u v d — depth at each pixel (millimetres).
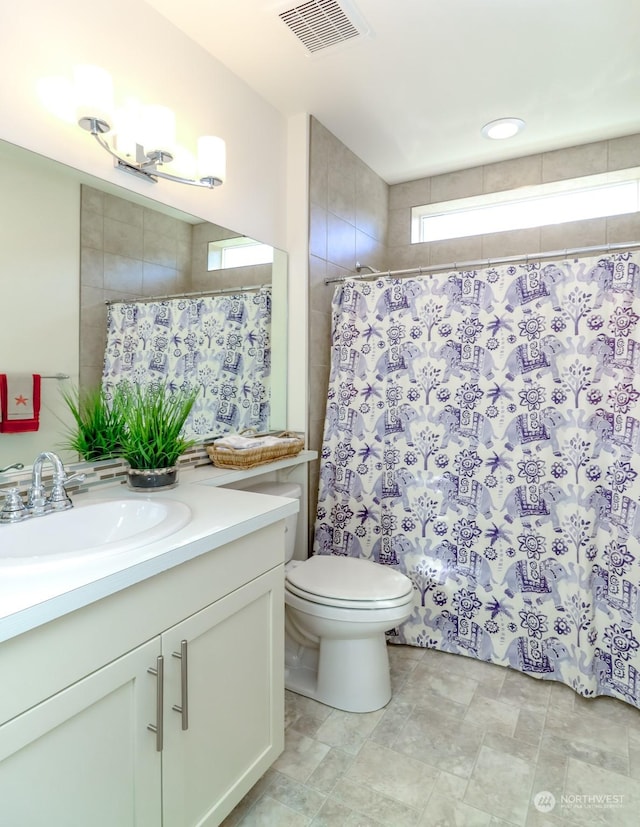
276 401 2219
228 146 1910
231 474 1722
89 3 1380
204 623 1093
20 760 754
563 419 1852
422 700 1779
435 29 1669
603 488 1786
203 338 1839
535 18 1624
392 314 2176
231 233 1945
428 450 2094
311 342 2258
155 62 1586
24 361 1274
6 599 743
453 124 2303
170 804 1024
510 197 2709
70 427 1393
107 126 1281
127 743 928
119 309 1523
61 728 812
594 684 1785
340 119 2268
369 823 1278
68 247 1370
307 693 1810
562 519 1859
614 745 1552
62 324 1362
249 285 2047
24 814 763
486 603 2004
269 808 1324
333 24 1654
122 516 1290
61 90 1303
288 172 2250
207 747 1123
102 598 855
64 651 803
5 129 1203
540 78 1955
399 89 2033
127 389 1555
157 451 1462
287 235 2258
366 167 2721
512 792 1370
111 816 905
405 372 2145
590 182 2516
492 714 1700
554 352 1864
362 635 1685
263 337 2131
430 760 1490
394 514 2162
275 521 1284
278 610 1366
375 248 2834
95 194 1435
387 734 1602
